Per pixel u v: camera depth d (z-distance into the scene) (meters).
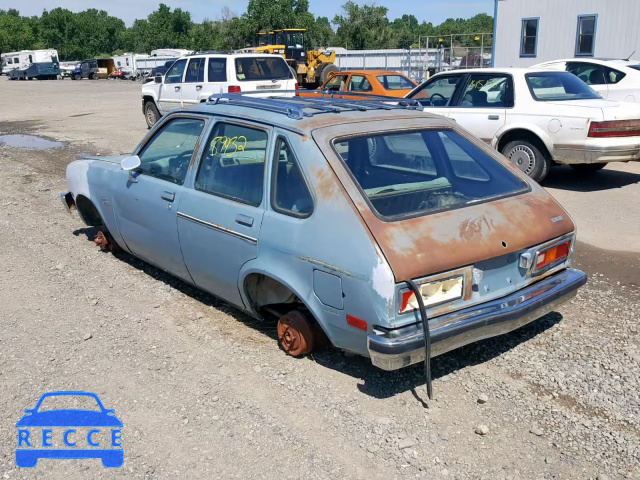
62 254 6.27
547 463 3.07
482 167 4.27
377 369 3.95
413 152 4.11
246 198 4.08
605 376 3.81
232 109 4.46
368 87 15.48
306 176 3.67
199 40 83.12
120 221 5.43
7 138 15.44
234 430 3.36
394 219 3.45
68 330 4.56
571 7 22.48
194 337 4.42
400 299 3.24
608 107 8.19
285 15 60.38
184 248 4.62
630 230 6.85
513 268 3.73
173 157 4.92
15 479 3.02
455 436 3.28
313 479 2.98
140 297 5.16
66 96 31.97
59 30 109.38
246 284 4.15
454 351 4.17
